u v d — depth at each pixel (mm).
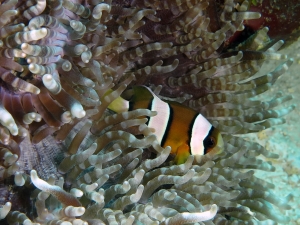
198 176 342
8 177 302
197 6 393
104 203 310
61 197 287
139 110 344
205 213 298
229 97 417
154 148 348
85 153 315
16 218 289
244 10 439
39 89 301
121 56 390
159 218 305
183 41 412
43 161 322
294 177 492
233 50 461
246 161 397
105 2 347
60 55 321
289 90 598
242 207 375
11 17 306
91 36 345
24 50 288
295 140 538
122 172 344
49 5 317
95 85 340
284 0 566
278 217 392
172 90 426
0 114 276
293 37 612
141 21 375
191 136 361
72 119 329
